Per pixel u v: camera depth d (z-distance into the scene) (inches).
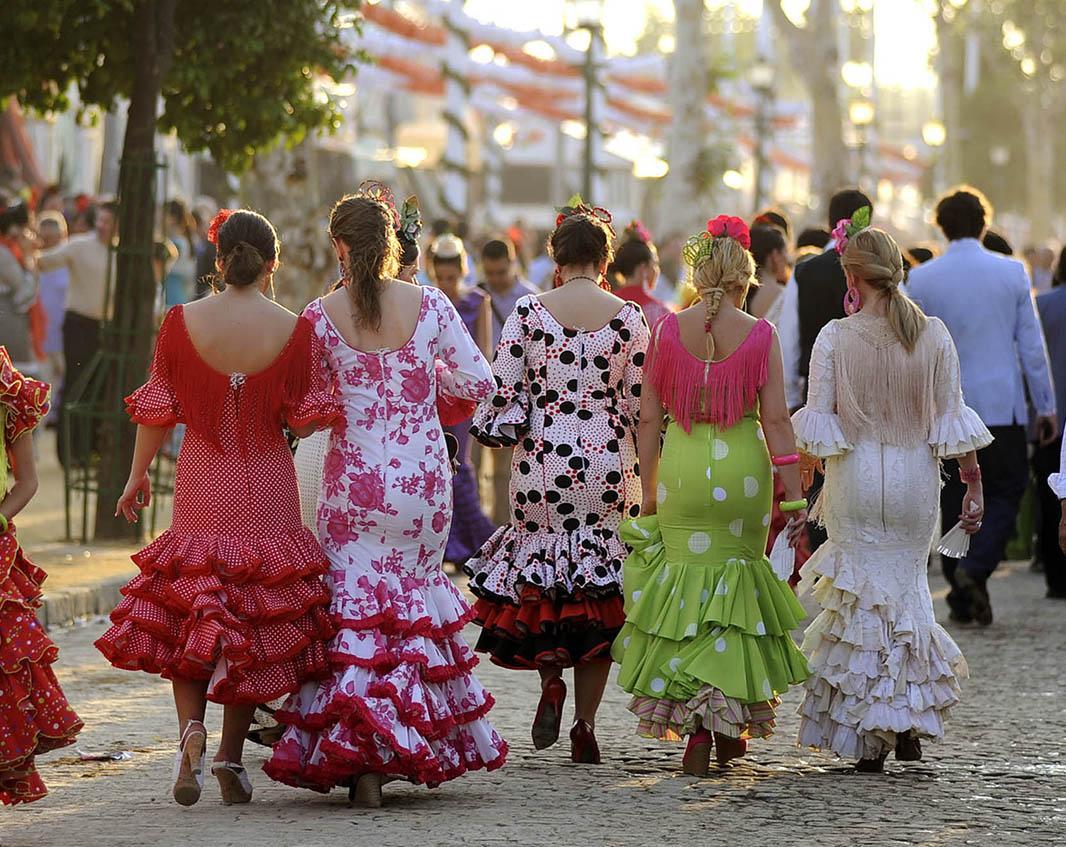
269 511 352.5
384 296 364.2
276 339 354.6
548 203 2768.2
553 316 407.8
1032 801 363.6
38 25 663.1
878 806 358.0
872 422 394.6
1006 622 619.5
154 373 356.5
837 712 390.9
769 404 389.7
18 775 321.7
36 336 1011.3
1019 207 4247.0
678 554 389.7
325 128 805.2
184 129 740.7
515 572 406.0
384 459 361.4
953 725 446.0
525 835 330.0
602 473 405.1
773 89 2049.7
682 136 1665.8
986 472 605.0
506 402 406.6
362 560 359.9
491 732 367.6
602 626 399.5
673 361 390.3
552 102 2096.5
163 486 763.4
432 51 1797.5
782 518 439.5
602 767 395.9
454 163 1702.8
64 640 556.1
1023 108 3518.7
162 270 733.9
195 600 342.6
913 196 3937.0
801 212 2539.4
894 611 391.9
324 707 350.9
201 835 328.8
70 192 1734.7
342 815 346.6
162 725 436.5
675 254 1175.0
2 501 323.9
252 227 357.1
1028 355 601.3
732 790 371.9
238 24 698.2
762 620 385.4
